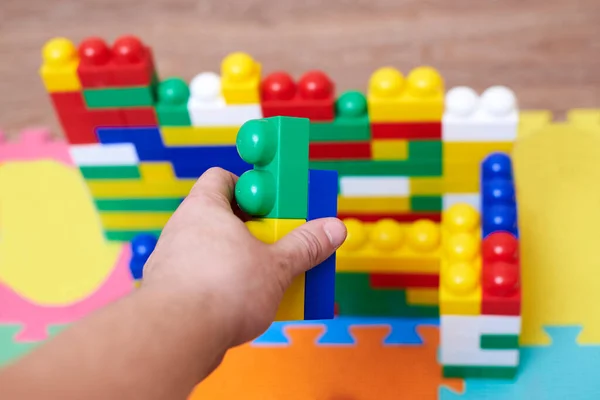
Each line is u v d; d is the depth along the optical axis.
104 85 1.09
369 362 1.15
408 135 1.08
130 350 0.48
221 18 1.81
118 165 1.21
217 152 1.17
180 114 1.12
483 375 1.10
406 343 1.17
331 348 1.17
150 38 1.78
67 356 0.46
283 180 0.67
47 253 1.37
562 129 1.43
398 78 1.04
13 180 1.49
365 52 1.69
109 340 0.48
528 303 1.20
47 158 1.52
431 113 1.04
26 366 0.44
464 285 0.97
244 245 0.59
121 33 1.80
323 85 1.07
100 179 1.24
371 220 1.22
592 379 1.10
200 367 0.53
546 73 1.59
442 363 1.08
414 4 1.78
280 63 1.69
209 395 1.13
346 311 1.20
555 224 1.30
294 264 0.62
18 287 1.33
